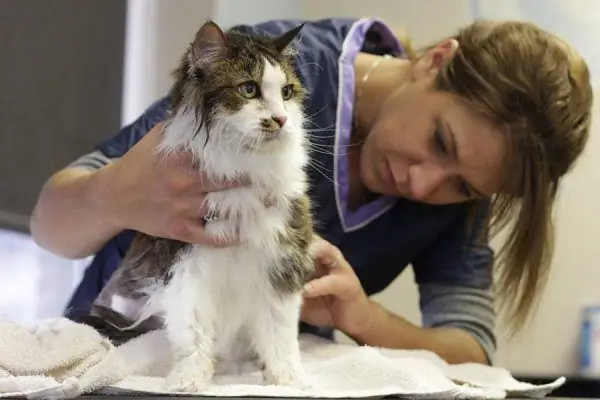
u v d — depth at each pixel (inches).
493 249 65.3
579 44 84.5
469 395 40.6
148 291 43.3
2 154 68.9
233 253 40.8
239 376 43.5
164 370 41.6
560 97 51.2
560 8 85.2
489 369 51.3
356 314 53.1
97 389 36.0
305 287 45.7
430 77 55.3
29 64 71.8
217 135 39.2
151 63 84.8
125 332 46.0
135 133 56.1
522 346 83.7
